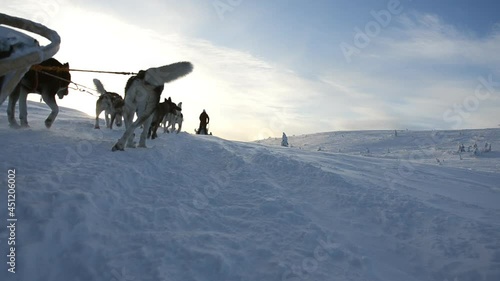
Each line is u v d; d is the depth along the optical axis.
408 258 3.85
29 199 3.29
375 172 8.99
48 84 7.41
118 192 4.30
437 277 3.49
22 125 7.45
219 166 7.41
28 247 2.72
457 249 3.89
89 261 2.86
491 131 42.28
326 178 6.48
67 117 16.19
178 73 6.63
